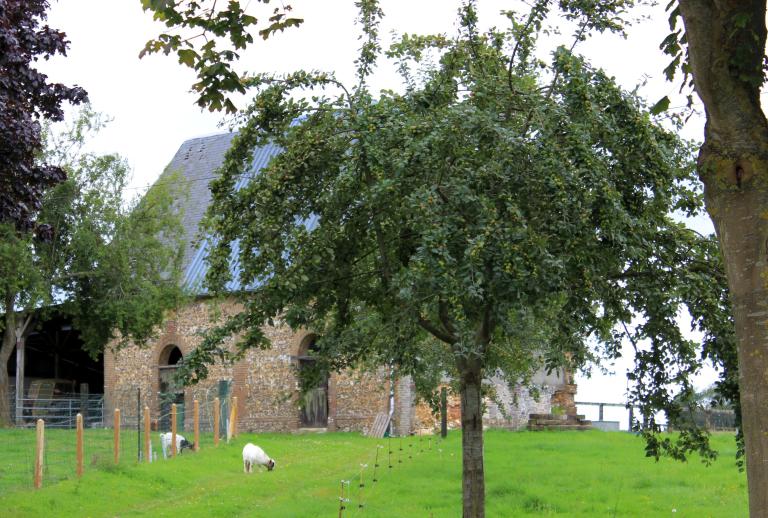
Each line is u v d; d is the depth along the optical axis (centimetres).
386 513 1550
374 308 1342
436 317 1345
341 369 1430
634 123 1163
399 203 1182
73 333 4547
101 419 3675
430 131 1162
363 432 3384
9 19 1755
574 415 3534
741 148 730
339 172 1224
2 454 2341
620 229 1093
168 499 1823
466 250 1015
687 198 1244
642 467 2131
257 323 1216
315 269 1238
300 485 1998
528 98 1185
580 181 1089
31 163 1812
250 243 1204
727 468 2108
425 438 2988
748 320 713
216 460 2317
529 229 1040
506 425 3475
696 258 1218
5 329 3403
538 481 1936
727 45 739
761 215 719
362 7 1305
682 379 1191
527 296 1066
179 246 3562
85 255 3316
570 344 1205
